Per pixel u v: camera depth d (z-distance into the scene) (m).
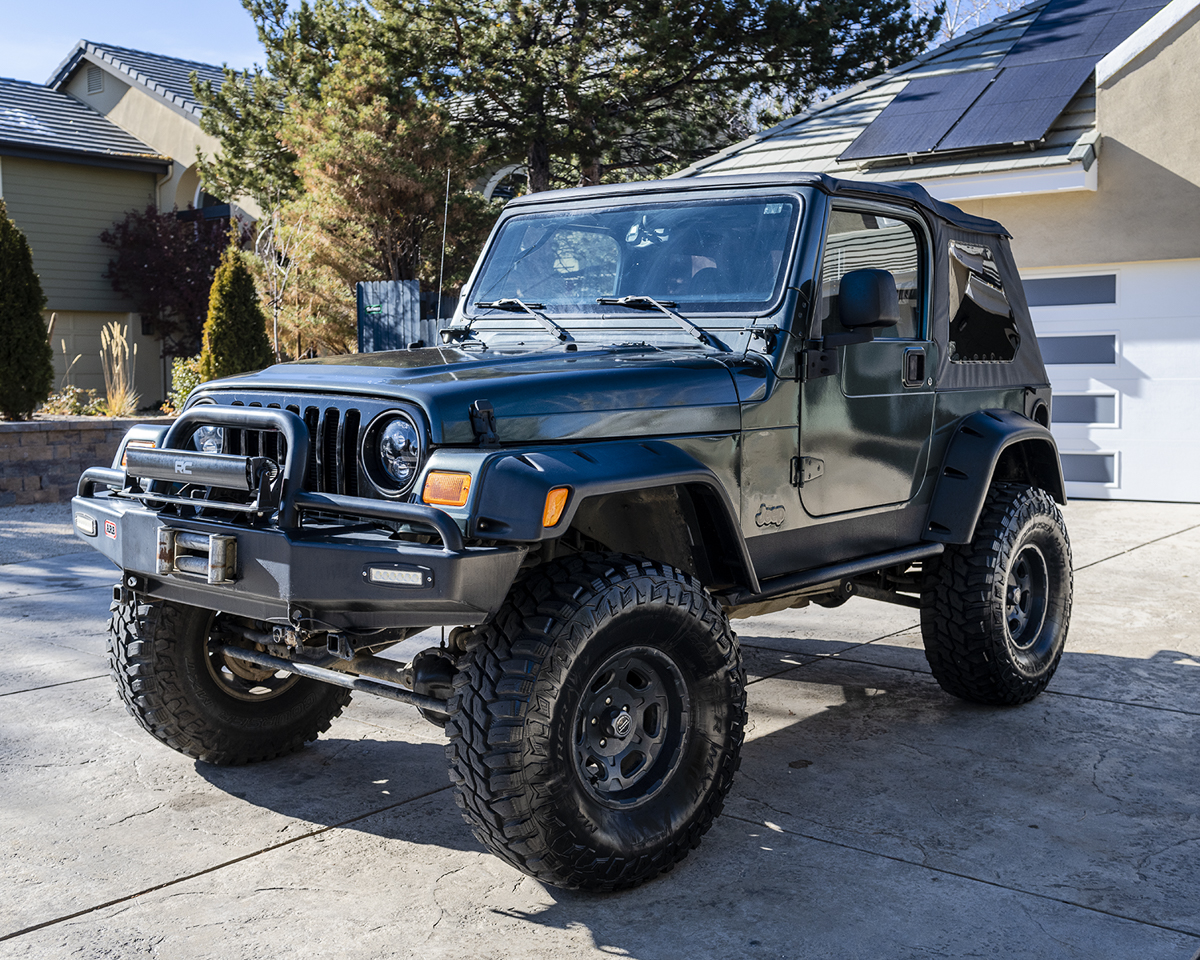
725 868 3.20
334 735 4.39
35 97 24.70
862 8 19.23
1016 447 5.03
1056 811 3.58
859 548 4.05
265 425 3.00
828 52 18.73
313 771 3.99
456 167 16.44
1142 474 10.28
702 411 3.34
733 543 3.29
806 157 11.70
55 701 4.72
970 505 4.34
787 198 3.80
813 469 3.76
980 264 4.84
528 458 2.82
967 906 2.95
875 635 5.97
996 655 4.49
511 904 3.00
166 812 3.61
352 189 15.77
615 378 3.20
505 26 17.38
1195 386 9.96
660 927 2.87
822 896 3.02
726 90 19.31
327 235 15.99
